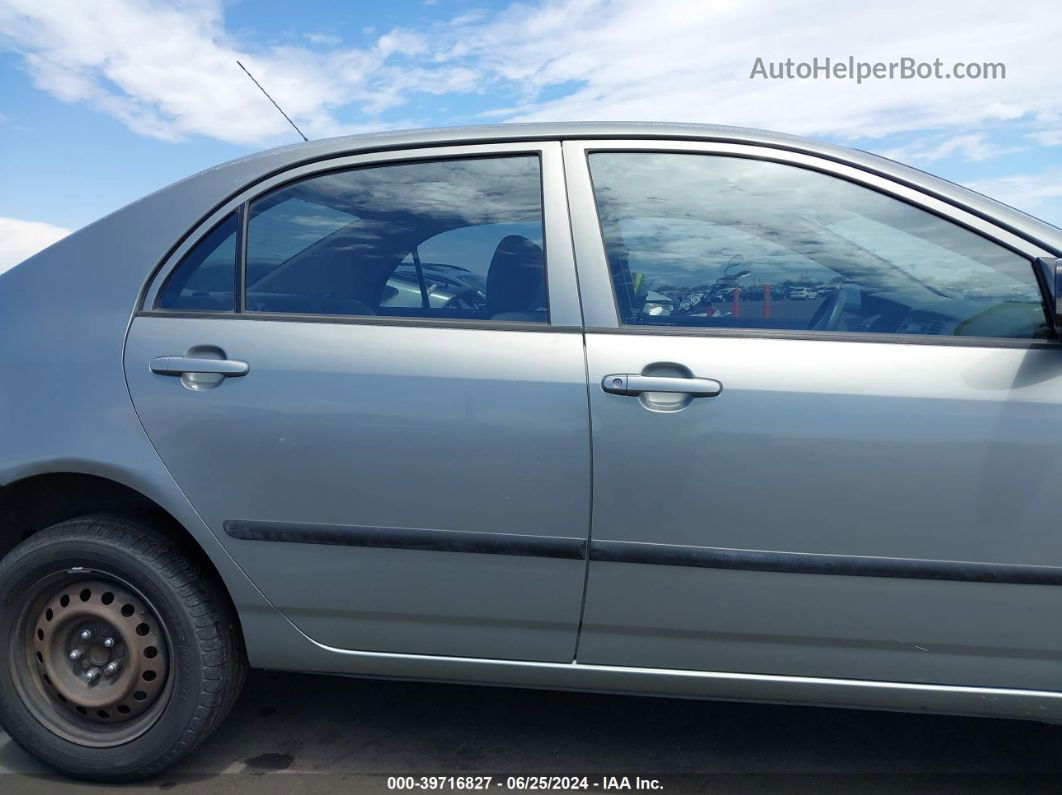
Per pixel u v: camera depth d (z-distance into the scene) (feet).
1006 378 6.99
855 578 7.07
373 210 8.16
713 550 7.17
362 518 7.53
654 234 7.77
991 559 6.93
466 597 7.57
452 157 8.14
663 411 7.16
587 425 7.23
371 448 7.46
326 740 9.03
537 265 7.75
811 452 7.02
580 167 7.93
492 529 7.39
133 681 8.00
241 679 8.35
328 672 8.08
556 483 7.28
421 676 7.93
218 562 7.77
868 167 7.70
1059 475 6.82
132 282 8.09
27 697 8.16
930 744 9.02
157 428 7.70
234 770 8.45
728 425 7.09
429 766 8.54
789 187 7.77
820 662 7.34
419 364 7.49
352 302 7.93
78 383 7.86
